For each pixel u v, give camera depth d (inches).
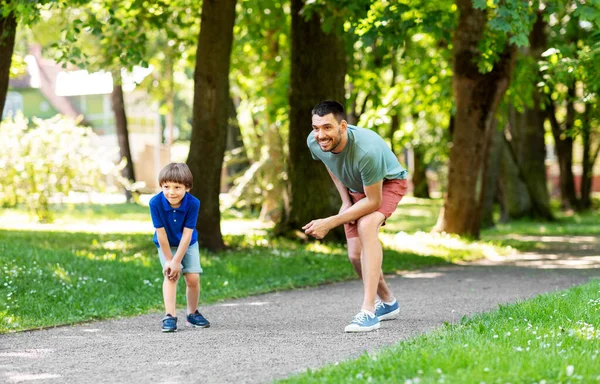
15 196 841.5
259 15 719.7
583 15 409.1
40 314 315.0
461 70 703.7
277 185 990.4
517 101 786.2
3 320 294.8
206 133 555.2
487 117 716.0
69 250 505.7
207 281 416.5
